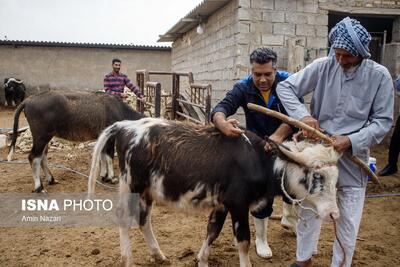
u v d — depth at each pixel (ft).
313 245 11.46
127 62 75.20
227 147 11.59
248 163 11.28
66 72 73.05
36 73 71.97
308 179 10.46
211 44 37.96
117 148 12.91
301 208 11.24
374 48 36.04
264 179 11.37
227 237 15.64
